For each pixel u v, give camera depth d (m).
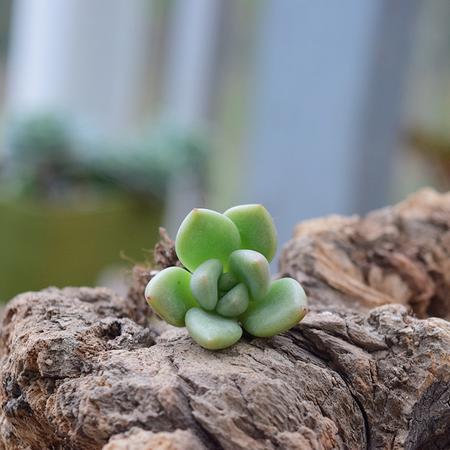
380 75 0.61
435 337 0.27
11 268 0.63
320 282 0.32
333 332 0.28
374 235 0.34
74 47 0.76
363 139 0.63
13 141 0.67
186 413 0.25
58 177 0.68
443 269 0.34
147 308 0.30
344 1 0.61
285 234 0.67
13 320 0.29
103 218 0.65
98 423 0.25
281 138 0.67
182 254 0.27
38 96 0.77
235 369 0.26
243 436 0.25
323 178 0.65
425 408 0.28
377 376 0.27
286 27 0.65
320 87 0.63
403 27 0.61
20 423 0.27
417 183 0.66
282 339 0.28
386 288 0.33
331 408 0.27
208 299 0.26
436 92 0.63
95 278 0.66
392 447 0.27
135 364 0.26
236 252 0.27
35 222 0.61
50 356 0.27
